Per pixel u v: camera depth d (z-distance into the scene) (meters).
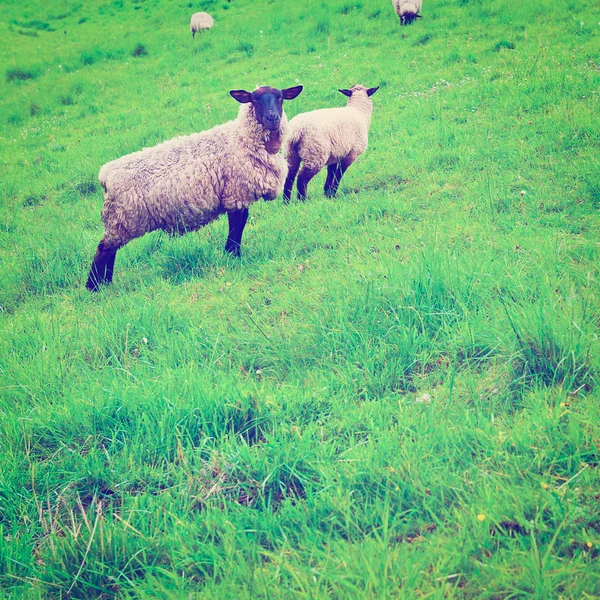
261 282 5.70
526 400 3.33
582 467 2.73
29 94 19.33
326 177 9.53
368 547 2.46
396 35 17.09
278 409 3.58
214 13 26.19
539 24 14.76
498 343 3.71
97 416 3.73
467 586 2.29
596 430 2.85
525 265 4.70
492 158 8.09
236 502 2.97
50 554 2.81
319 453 3.17
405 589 2.24
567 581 2.19
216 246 6.77
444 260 4.74
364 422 3.40
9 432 3.65
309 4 22.45
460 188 7.23
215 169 6.20
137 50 22.31
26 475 3.39
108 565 2.73
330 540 2.62
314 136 8.04
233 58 18.94
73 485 3.33
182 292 5.84
